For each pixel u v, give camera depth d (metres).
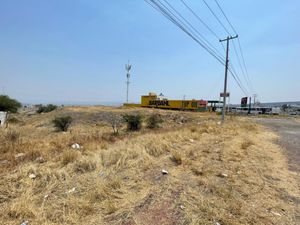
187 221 2.57
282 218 2.77
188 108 48.03
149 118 19.84
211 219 2.64
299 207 3.10
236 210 2.88
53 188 3.51
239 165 5.09
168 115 29.06
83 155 5.45
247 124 16.78
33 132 15.99
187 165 4.94
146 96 55.03
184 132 10.00
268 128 16.19
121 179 3.94
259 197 3.38
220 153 6.25
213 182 3.90
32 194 3.22
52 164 4.74
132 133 13.45
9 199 3.10
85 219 2.60
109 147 6.71
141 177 4.10
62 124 18.11
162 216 2.68
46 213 2.70
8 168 4.50
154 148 6.16
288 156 6.43
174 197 3.23
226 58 17.14
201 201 3.10
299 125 19.61
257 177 4.33
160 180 3.96
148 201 3.09
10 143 7.68
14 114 35.25
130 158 5.25
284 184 4.02
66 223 2.51
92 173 4.22
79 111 32.81
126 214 2.71
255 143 8.34
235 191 3.54
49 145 7.37
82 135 10.62
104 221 2.56
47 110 45.94
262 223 2.62
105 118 26.50
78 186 3.59
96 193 3.24
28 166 4.43
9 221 2.53
